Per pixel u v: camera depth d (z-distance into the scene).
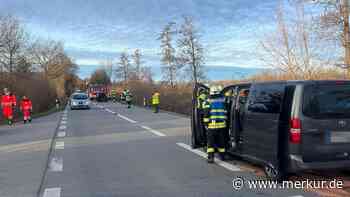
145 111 32.19
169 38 40.09
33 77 38.53
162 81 39.38
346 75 15.77
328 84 7.06
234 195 6.67
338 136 6.98
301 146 6.86
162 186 7.36
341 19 15.65
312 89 6.98
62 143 13.45
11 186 7.58
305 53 16.41
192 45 37.03
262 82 8.02
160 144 12.77
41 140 14.39
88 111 34.22
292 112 6.97
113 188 7.28
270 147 7.44
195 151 11.29
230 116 9.17
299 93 6.95
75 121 23.06
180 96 30.25
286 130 7.11
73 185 7.57
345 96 7.11
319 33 16.11
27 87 33.56
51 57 76.62
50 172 8.78
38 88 36.22
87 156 10.73
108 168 9.08
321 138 6.92
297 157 6.88
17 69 37.59
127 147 12.23
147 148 11.97
